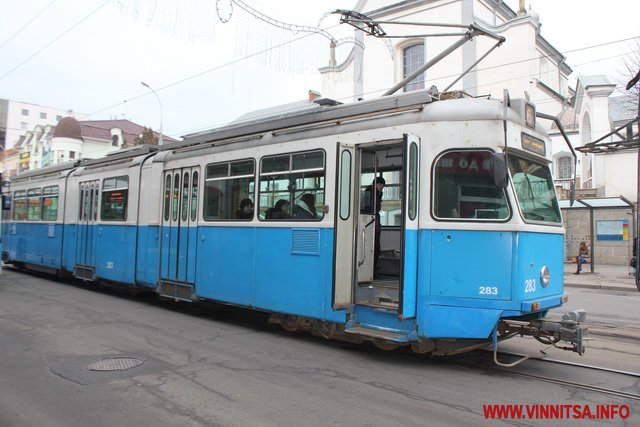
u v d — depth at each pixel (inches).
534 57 1030.4
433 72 1016.9
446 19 1000.2
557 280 260.2
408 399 197.0
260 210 319.0
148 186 422.9
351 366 244.1
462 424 172.1
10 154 2709.2
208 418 173.9
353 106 278.7
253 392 201.9
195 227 368.2
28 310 381.1
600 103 1045.2
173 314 385.1
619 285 682.8
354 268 268.2
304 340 301.6
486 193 233.3
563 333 224.1
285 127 315.9
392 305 252.7
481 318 228.2
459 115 241.8
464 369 243.0
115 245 459.8
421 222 242.7
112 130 2261.3
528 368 246.1
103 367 232.2
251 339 301.6
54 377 217.2
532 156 257.9
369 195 294.2
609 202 906.7
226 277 338.0
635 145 716.7
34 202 636.7
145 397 193.8
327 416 177.3
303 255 288.0
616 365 252.2
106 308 401.4
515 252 225.5
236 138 347.9
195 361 247.3
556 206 272.8
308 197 289.9
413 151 242.8
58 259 562.6
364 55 1114.7
